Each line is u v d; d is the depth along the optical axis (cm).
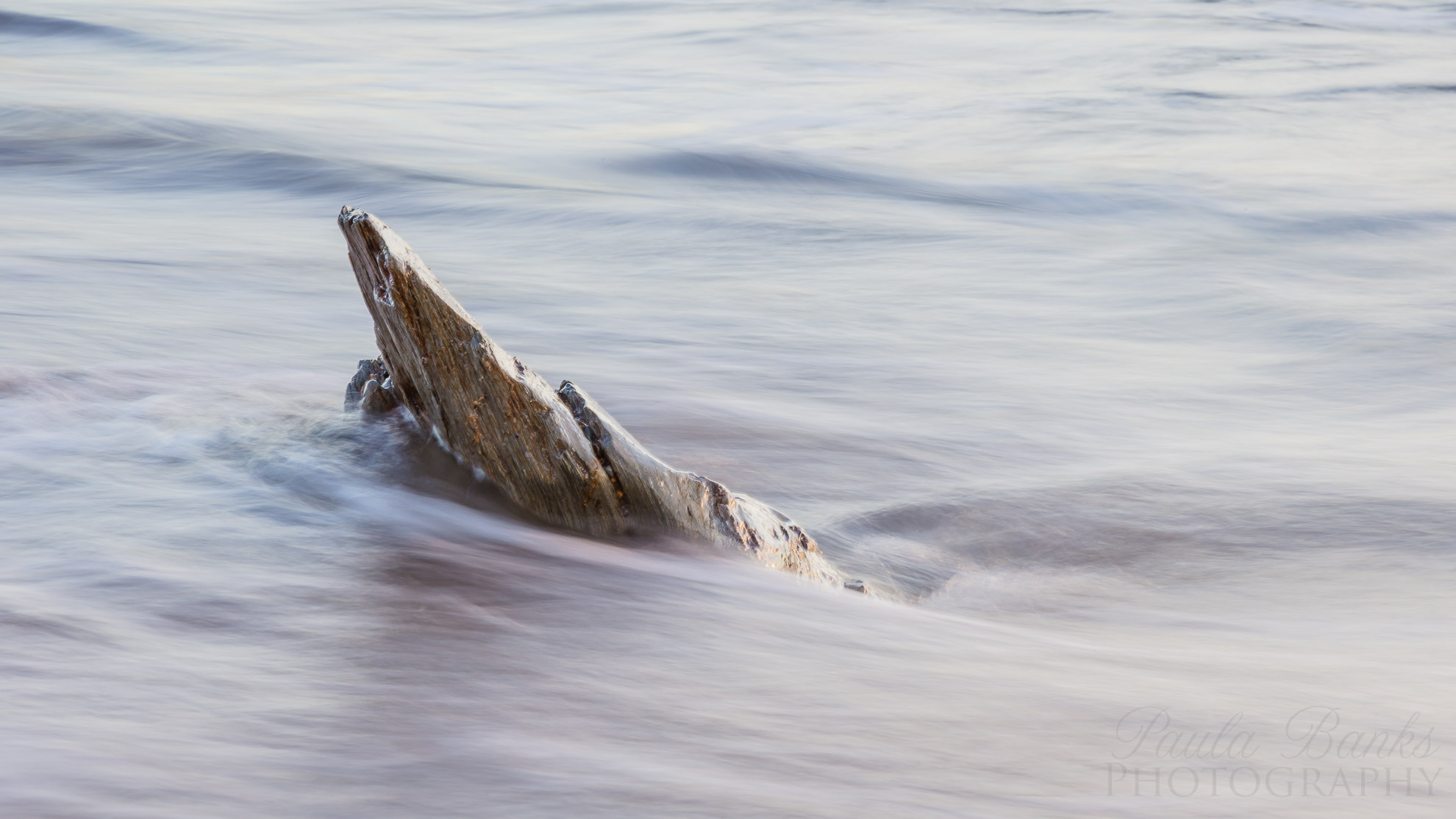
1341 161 7512
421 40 12625
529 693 1123
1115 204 6431
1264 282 4744
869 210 6134
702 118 8925
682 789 938
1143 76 10450
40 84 8444
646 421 2797
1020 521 2292
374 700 1062
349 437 1928
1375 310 4294
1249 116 8869
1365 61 11062
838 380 3338
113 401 2167
